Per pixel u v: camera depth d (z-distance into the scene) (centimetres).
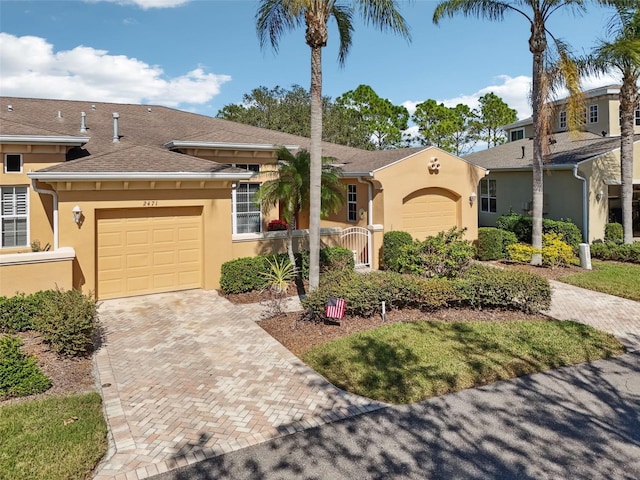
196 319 1012
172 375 716
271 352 813
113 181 1113
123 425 562
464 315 1024
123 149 1316
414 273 1213
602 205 1898
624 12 1602
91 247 1119
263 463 486
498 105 5238
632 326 971
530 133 2995
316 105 1024
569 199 1953
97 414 588
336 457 497
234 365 755
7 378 634
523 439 532
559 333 900
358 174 1669
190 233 1273
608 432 546
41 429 544
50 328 766
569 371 732
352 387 671
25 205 1357
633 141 1842
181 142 1503
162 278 1242
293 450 511
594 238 1888
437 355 783
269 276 1242
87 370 739
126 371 731
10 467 466
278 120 4209
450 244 1205
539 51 1559
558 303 1165
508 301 1037
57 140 1316
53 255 991
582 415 588
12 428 543
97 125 1742
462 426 562
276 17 1174
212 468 477
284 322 984
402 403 623
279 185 1232
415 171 1714
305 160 1256
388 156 1845
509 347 823
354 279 1038
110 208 1138
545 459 492
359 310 995
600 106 2388
